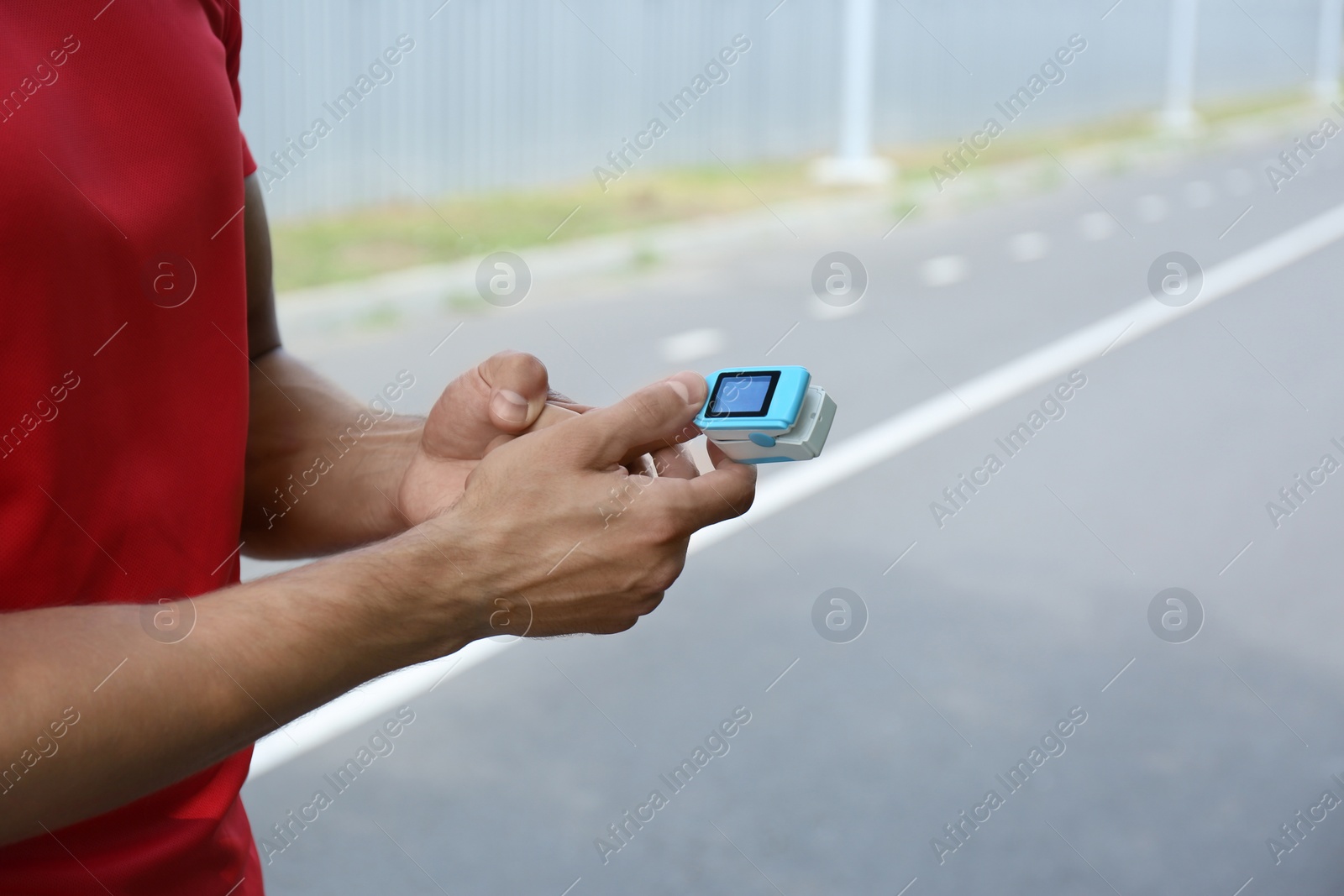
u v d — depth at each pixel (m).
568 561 0.91
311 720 3.33
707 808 2.94
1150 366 6.88
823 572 4.16
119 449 0.94
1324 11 27.47
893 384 6.54
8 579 0.88
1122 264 9.85
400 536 0.89
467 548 0.88
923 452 5.42
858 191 13.72
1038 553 4.33
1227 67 26.16
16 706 0.69
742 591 4.02
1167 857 2.76
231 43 1.14
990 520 4.63
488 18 11.82
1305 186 14.30
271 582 0.82
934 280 9.31
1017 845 2.81
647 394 0.98
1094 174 15.68
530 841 2.83
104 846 0.96
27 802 0.70
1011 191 14.12
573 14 12.69
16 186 0.82
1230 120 21.98
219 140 1.02
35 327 0.84
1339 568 4.18
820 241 11.06
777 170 14.71
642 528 0.93
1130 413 6.01
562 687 3.46
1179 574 4.15
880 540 4.42
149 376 0.95
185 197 0.97
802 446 1.10
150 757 0.74
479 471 0.92
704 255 10.44
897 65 17.25
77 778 0.71
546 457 0.92
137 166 0.94
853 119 14.49
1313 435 5.64
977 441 5.57
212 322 1.02
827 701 3.37
